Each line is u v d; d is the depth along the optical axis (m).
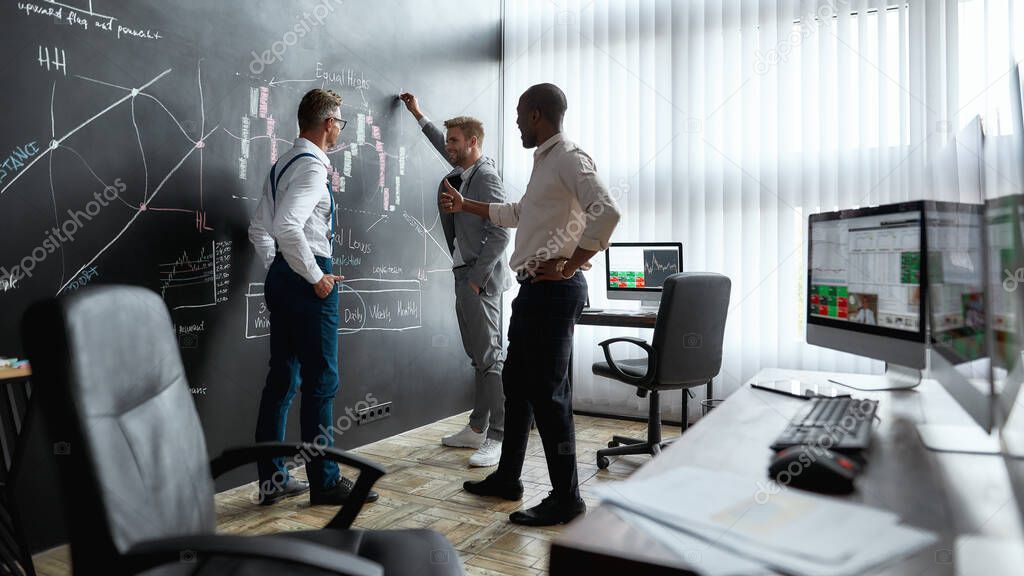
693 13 4.10
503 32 4.70
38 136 2.14
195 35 2.64
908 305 1.46
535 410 2.43
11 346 2.07
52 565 2.07
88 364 0.94
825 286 1.87
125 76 2.39
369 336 3.56
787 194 3.89
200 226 2.66
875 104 3.72
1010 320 0.88
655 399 3.27
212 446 2.72
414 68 3.86
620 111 4.34
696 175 4.12
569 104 4.48
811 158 3.85
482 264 3.16
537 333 2.37
